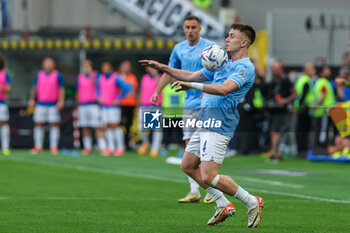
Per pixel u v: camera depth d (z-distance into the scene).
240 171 40.25
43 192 29.42
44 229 20.47
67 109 57.12
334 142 49.00
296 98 49.03
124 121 55.84
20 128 56.97
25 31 58.22
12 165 41.75
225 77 20.62
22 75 58.84
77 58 58.78
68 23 63.16
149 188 31.19
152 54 58.00
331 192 30.61
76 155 51.09
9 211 24.06
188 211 24.28
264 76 53.66
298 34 62.44
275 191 30.64
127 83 52.47
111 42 57.22
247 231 20.17
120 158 48.81
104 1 62.81
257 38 61.12
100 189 30.64
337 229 20.88
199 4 62.59
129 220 22.23
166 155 52.00
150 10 61.03
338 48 62.66
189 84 19.64
